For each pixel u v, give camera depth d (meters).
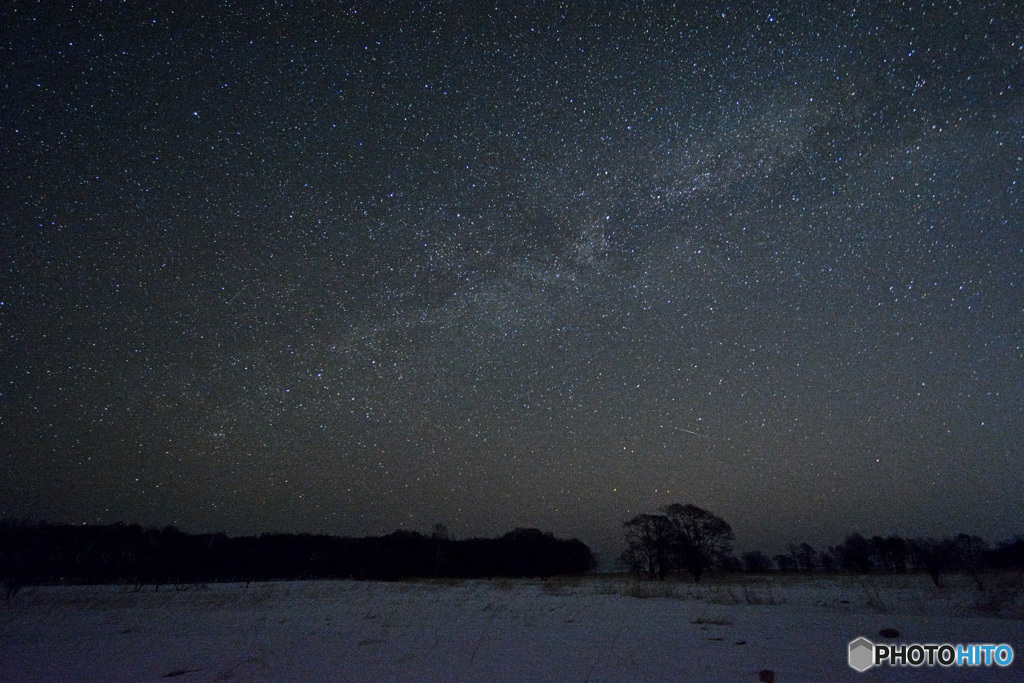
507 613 19.97
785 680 8.89
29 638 14.62
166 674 10.01
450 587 38.56
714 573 63.06
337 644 13.17
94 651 12.51
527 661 10.77
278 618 19.03
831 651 11.25
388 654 11.73
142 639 14.26
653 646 12.24
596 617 18.28
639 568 57.25
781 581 45.59
